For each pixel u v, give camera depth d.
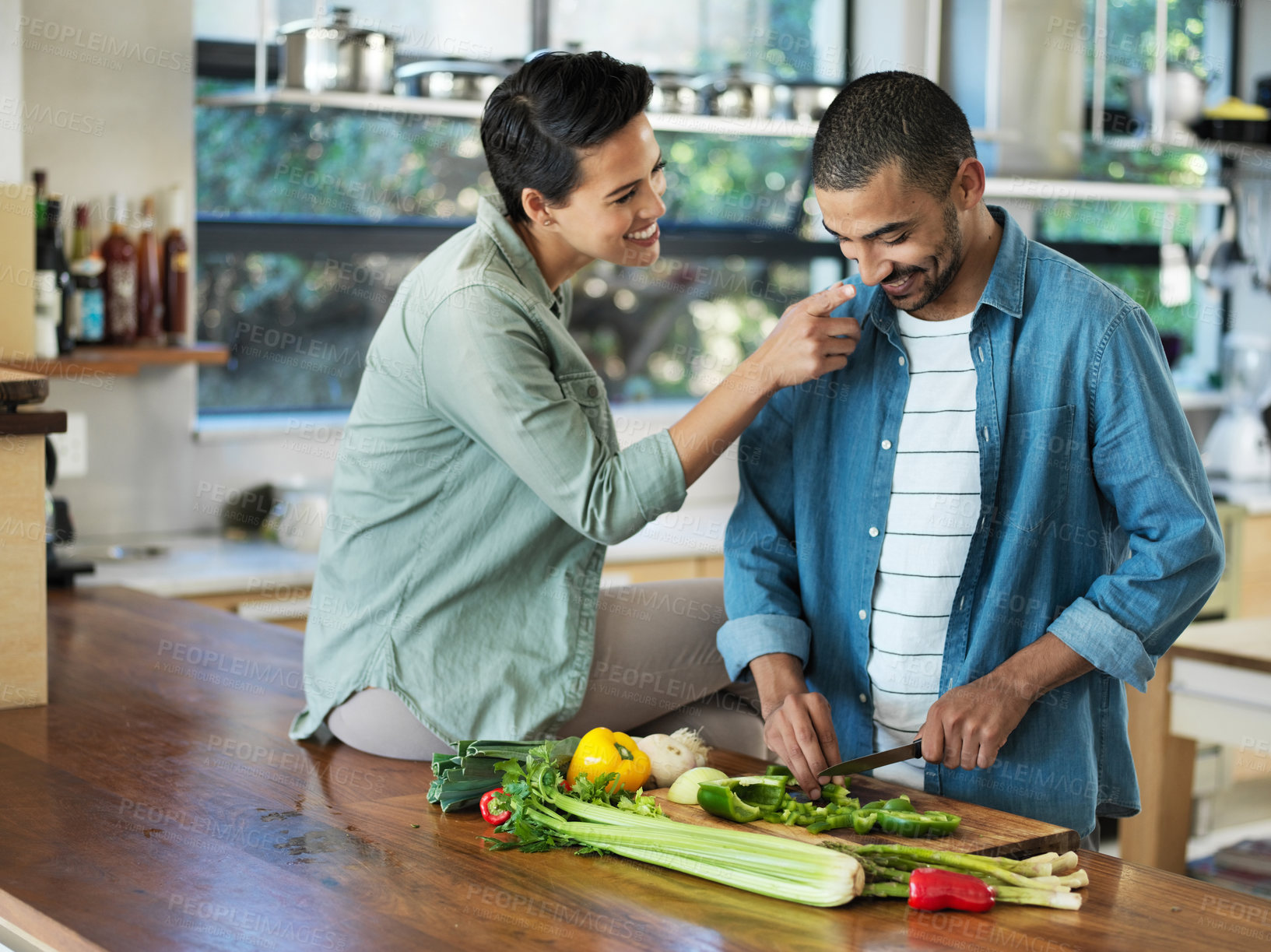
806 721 1.55
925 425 1.66
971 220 1.60
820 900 1.25
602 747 1.51
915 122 1.45
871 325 1.72
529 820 1.44
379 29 3.32
